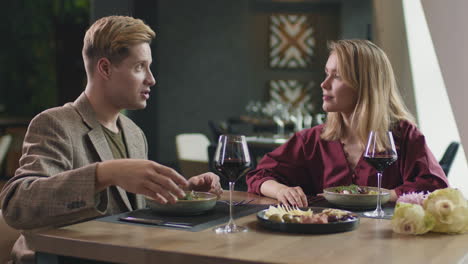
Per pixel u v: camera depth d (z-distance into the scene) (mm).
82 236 1473
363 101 2236
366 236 1499
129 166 1500
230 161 1561
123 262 1387
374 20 4176
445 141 4102
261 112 9117
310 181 2467
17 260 1817
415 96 4012
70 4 10219
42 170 1682
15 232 1959
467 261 1341
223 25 10039
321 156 2396
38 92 10516
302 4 10555
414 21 4051
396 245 1408
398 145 2270
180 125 10039
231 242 1416
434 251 1359
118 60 1908
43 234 1492
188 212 1719
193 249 1347
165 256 1339
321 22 10578
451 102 3676
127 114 8508
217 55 10055
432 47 4027
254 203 2023
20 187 1602
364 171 2266
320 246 1384
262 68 10664
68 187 1543
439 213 1526
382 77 2277
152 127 9758
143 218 1689
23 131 7590
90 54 1947
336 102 2271
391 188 2271
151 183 1459
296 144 2451
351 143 2332
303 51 10617
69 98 8438
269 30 10578
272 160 2447
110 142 2018
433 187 2100
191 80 10039
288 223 1515
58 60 8438
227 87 10086
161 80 9992
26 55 10430
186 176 4211
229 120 9008
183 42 10008
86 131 1918
